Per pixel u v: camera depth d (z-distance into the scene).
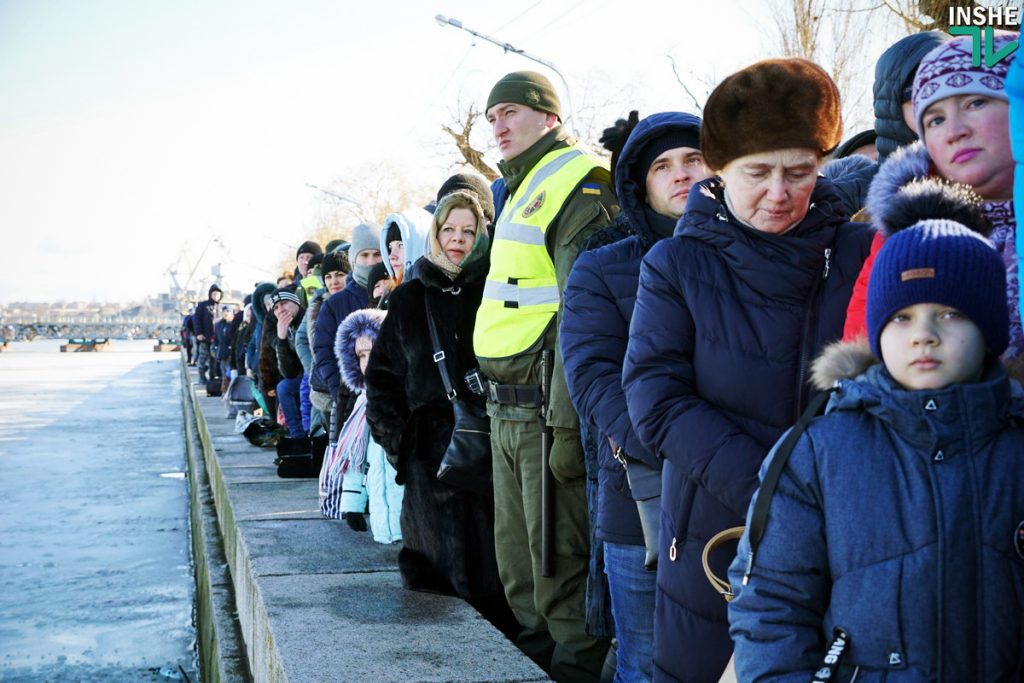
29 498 13.87
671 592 2.48
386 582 4.48
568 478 3.68
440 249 4.45
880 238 2.22
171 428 22.80
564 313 3.12
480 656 3.47
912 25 9.00
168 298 163.62
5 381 39.84
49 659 7.35
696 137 3.06
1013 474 1.73
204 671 6.67
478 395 4.30
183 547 10.96
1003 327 1.79
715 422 2.29
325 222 38.53
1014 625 1.72
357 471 5.59
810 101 2.29
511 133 3.95
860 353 1.90
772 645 1.84
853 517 1.76
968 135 2.39
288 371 9.18
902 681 1.72
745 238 2.39
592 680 3.84
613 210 3.72
